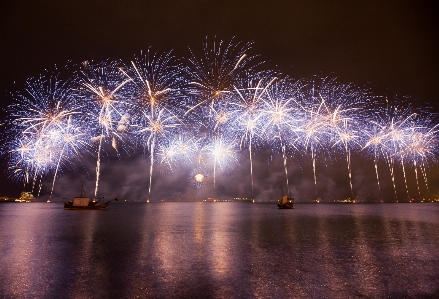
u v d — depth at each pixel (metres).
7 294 12.96
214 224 41.25
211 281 14.54
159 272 16.11
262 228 35.75
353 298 12.17
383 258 18.69
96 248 22.89
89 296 12.73
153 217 55.97
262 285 13.88
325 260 18.41
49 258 19.48
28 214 62.28
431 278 14.48
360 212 69.19
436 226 35.94
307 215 60.22
